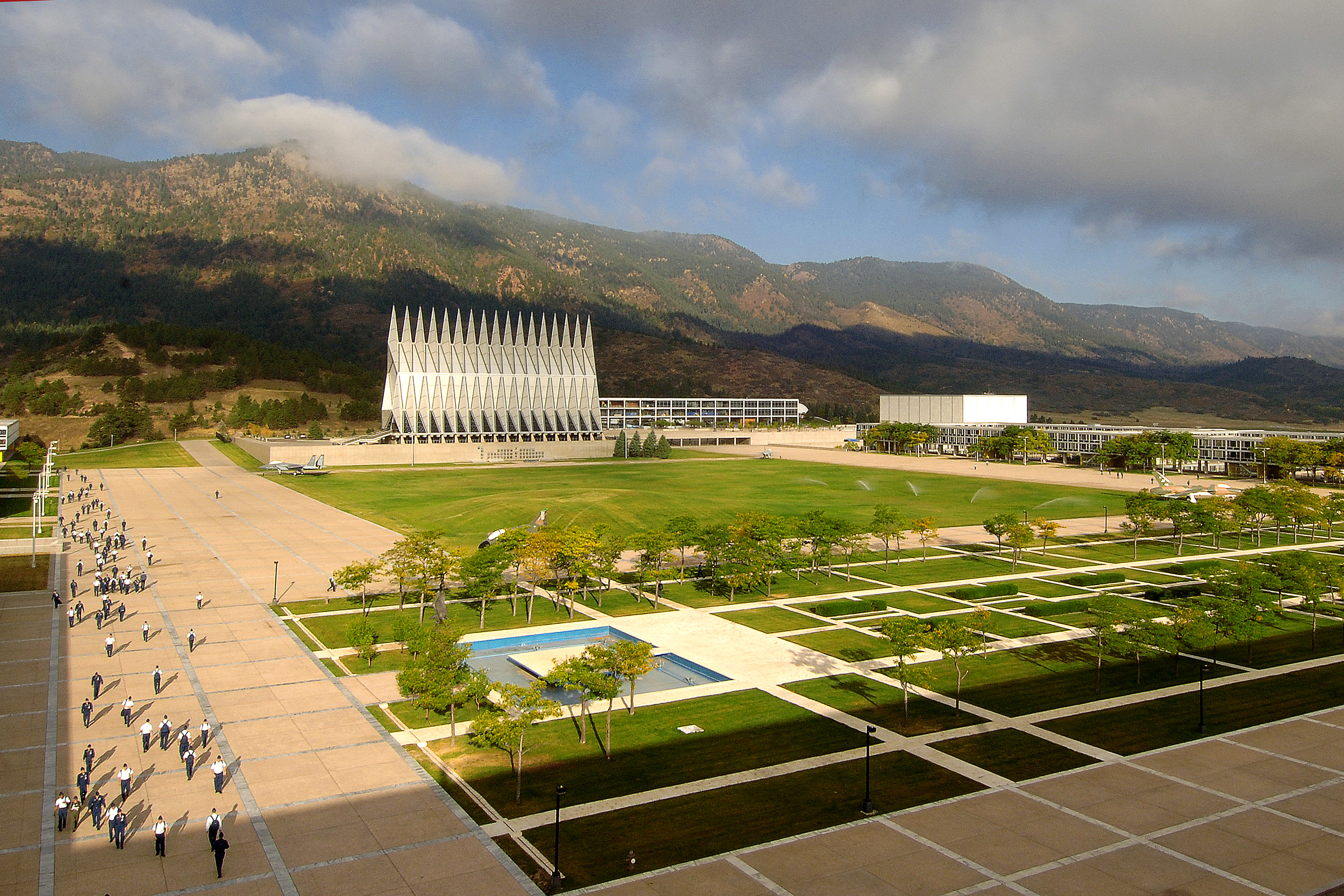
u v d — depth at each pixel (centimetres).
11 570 10038
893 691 6359
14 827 4278
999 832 4306
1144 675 6719
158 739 5353
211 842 3997
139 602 8669
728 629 7981
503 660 7312
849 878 3881
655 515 13450
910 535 12862
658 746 5381
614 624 8131
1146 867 3981
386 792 4709
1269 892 3781
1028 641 7569
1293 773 4981
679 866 3984
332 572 10106
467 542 11988
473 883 3825
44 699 6006
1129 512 12150
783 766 5084
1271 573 8325
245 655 7038
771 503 15638
